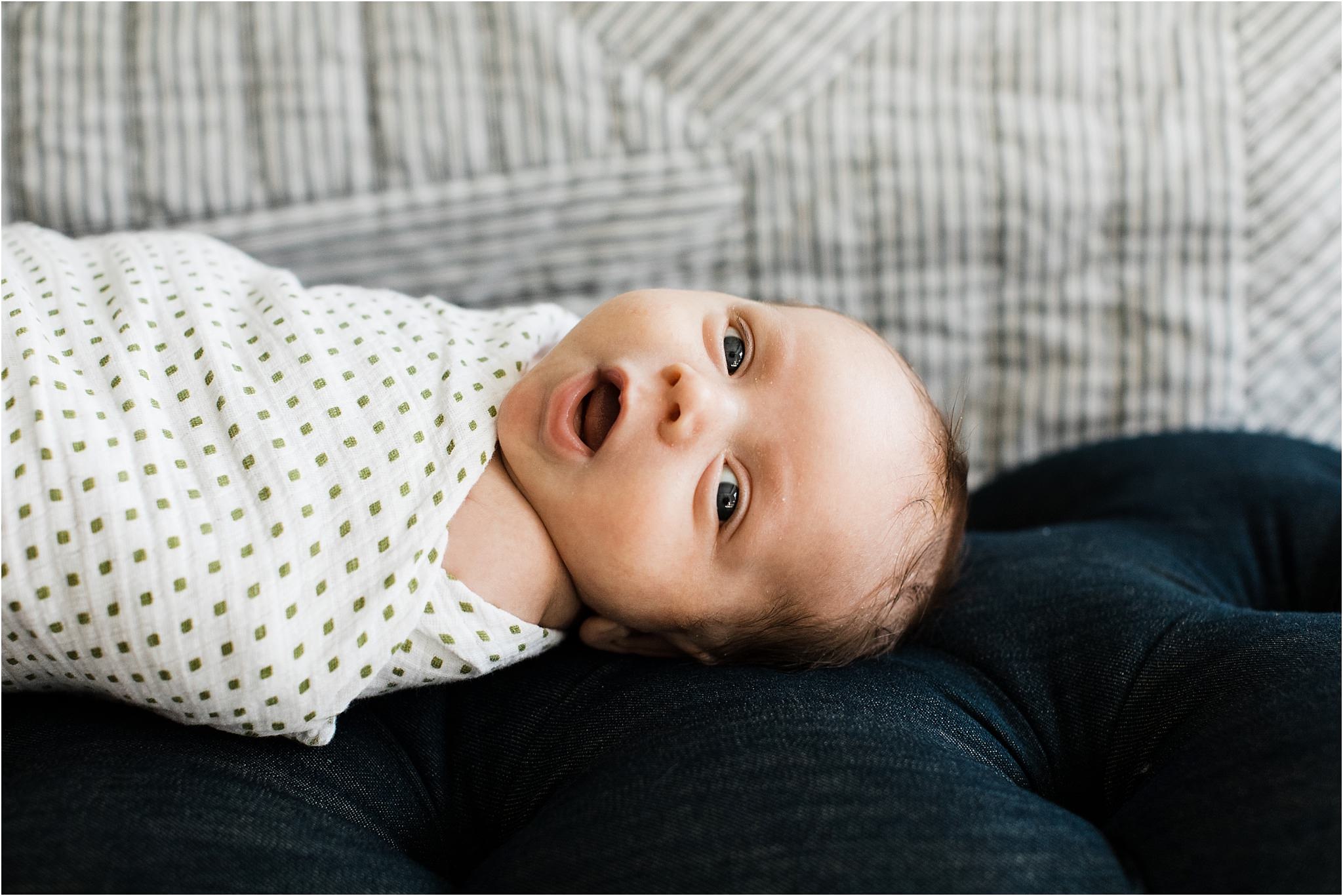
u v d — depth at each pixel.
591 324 0.80
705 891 0.54
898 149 1.14
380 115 1.05
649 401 0.75
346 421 0.69
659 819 0.58
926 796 0.59
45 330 0.67
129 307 0.71
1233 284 1.17
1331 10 1.19
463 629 0.70
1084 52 1.17
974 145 1.15
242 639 0.61
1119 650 0.74
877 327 1.18
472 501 0.74
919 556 0.84
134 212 1.01
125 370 0.66
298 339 0.73
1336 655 0.65
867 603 0.82
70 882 0.51
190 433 0.66
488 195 1.07
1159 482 1.01
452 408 0.72
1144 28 1.18
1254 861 0.54
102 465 0.61
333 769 0.67
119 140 1.01
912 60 1.16
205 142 1.02
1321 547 0.92
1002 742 0.72
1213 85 1.17
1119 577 0.82
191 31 1.03
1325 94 1.17
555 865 0.57
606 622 0.83
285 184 1.03
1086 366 1.19
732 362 0.80
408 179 1.05
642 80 1.11
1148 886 0.58
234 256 0.85
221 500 0.63
